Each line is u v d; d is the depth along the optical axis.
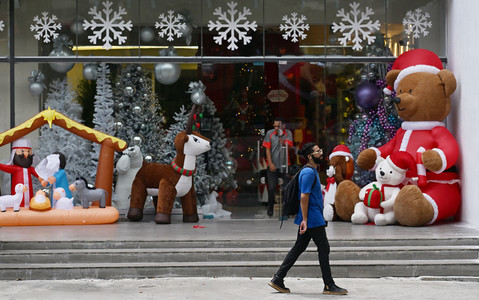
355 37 12.61
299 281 8.47
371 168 11.77
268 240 9.43
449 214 11.25
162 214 11.45
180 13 12.59
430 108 11.27
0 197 11.15
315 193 7.56
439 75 11.30
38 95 12.51
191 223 11.69
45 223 11.21
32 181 12.12
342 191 11.55
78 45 12.54
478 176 10.78
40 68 12.52
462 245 9.52
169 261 9.02
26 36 12.51
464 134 11.32
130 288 8.05
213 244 9.44
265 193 12.57
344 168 12.07
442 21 12.54
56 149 12.40
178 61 12.56
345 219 11.67
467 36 11.21
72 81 12.55
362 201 11.43
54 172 11.66
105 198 11.59
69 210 11.33
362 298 7.46
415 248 9.19
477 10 10.77
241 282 8.38
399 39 12.62
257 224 11.63
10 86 12.46
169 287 8.09
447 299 7.45
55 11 12.52
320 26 12.61
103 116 12.55
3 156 12.23
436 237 9.58
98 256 9.00
